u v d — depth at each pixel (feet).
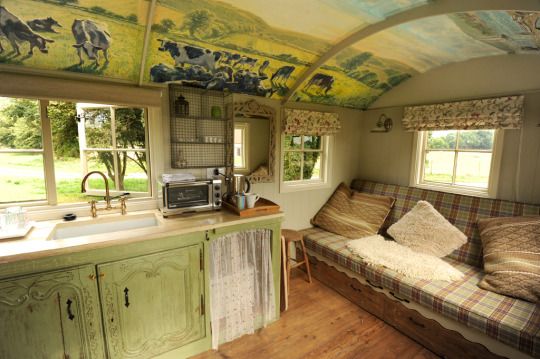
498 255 6.54
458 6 4.94
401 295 6.80
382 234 9.94
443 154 9.16
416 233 8.39
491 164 7.91
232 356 6.05
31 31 5.00
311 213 10.90
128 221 6.66
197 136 7.81
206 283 6.05
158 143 7.27
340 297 8.46
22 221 5.40
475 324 5.40
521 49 6.83
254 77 7.89
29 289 4.42
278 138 9.52
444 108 8.58
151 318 5.52
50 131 6.23
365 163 11.77
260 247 6.83
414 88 9.63
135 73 6.59
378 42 6.93
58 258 4.56
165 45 6.03
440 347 6.11
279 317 7.38
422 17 5.39
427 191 9.29
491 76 7.68
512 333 4.92
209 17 5.47
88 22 5.11
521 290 5.79
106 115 7.66
